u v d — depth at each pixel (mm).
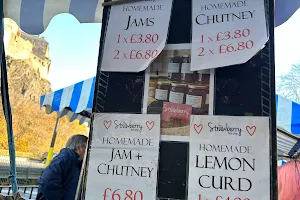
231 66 1578
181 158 1519
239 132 1484
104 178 1575
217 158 1476
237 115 1508
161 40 1683
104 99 1684
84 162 1617
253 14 1593
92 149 1624
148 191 1511
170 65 1654
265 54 1547
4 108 2236
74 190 2656
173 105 1595
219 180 1447
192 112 1564
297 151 4832
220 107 1539
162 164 1531
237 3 1637
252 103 1509
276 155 1420
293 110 3969
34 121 34562
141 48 1700
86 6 2270
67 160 2668
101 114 1663
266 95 1501
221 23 1625
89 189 1575
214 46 1593
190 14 1700
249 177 1421
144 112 1619
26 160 21406
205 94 1573
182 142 1537
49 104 4551
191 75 1614
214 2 1680
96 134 1641
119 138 1611
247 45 1544
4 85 2229
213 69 1595
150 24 1730
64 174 2650
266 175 1407
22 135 33594
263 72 1529
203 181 1464
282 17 1976
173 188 1491
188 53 1646
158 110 1605
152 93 1636
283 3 1973
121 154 1587
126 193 1534
